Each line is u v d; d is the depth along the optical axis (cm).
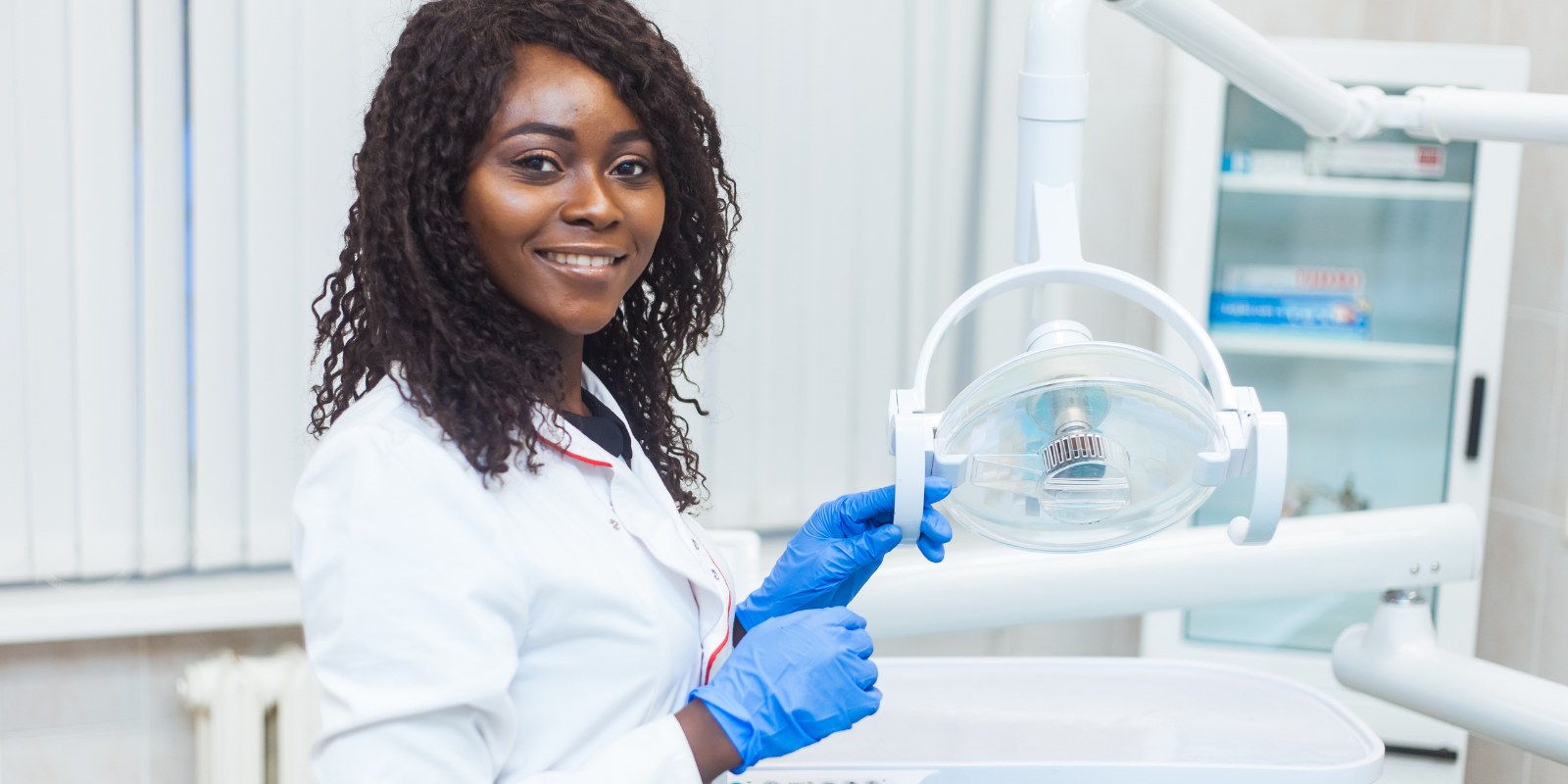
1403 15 253
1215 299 238
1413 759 225
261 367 205
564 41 82
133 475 203
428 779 73
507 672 75
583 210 81
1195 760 96
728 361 231
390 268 83
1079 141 77
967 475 70
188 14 195
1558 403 220
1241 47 85
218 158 198
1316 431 255
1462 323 217
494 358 82
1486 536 239
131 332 199
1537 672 226
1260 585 107
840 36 225
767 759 89
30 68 187
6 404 194
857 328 238
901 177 235
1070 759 97
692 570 91
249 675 200
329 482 78
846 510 97
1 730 204
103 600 199
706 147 101
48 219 192
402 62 82
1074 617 107
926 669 115
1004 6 231
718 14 219
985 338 243
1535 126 91
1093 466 67
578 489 88
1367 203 240
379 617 74
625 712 85
